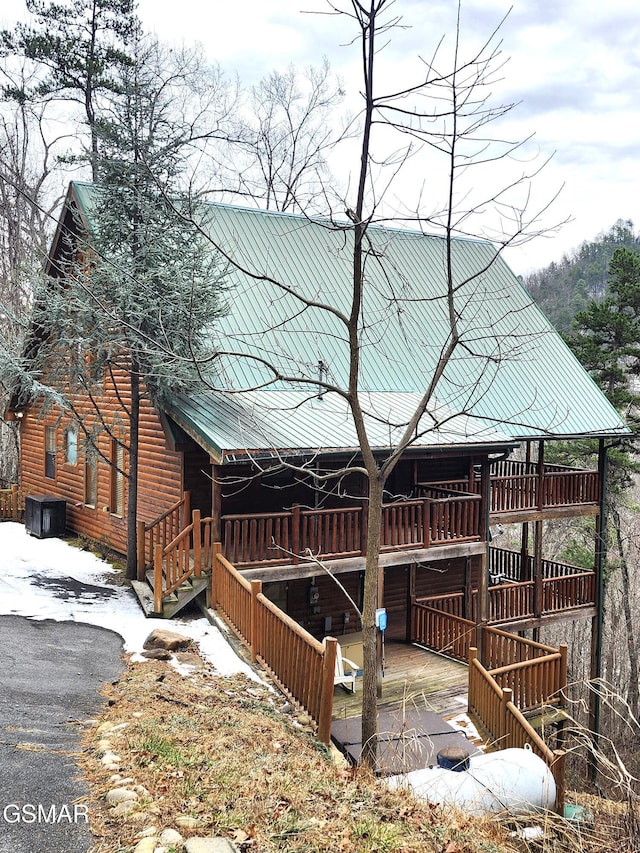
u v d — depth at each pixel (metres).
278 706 8.89
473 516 14.89
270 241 17.78
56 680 8.31
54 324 13.10
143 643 10.44
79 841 4.64
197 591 12.18
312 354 15.49
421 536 14.22
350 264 18.31
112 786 5.42
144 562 13.60
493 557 20.77
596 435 17.25
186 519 13.02
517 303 20.30
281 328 15.61
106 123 12.73
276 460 12.33
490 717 10.60
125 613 11.95
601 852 5.93
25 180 33.84
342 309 17.02
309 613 15.49
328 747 8.11
